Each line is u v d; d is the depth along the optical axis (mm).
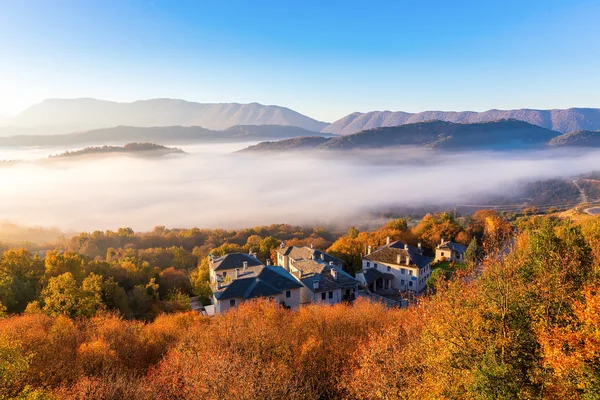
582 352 18594
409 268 79250
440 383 22078
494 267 26484
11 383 23734
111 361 32062
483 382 19625
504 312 22766
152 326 43344
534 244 29422
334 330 38125
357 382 26125
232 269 74250
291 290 59531
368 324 39250
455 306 25000
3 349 23812
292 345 34344
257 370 25391
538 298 23734
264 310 43531
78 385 27422
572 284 24609
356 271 94938
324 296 63500
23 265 65875
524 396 19344
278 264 93062
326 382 30297
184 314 48062
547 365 19781
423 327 26859
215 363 25172
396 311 45312
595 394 17578
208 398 23047
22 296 56469
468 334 22891
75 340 36969
